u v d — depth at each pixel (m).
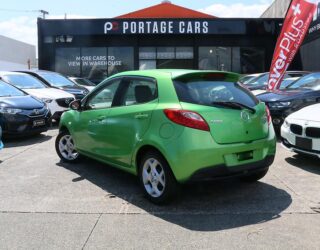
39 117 9.79
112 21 26.44
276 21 26.73
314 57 22.20
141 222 4.49
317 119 6.54
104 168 6.89
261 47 27.30
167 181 4.82
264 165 5.10
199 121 4.58
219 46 27.23
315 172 6.46
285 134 7.08
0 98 9.69
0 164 7.22
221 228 4.31
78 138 6.66
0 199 5.29
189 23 26.44
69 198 5.33
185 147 4.54
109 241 4.01
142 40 27.09
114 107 5.74
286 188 5.66
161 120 4.81
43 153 8.16
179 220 4.54
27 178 6.29
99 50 27.08
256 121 5.05
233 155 4.77
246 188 5.68
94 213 4.78
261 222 4.46
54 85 14.28
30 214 4.75
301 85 10.18
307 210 4.81
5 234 4.20
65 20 26.67
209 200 5.20
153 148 4.96
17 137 10.20
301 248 3.83
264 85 13.27
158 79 5.09
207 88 5.02
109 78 6.10
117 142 5.57
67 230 4.29
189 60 27.28
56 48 27.06
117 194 5.49
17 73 13.08
